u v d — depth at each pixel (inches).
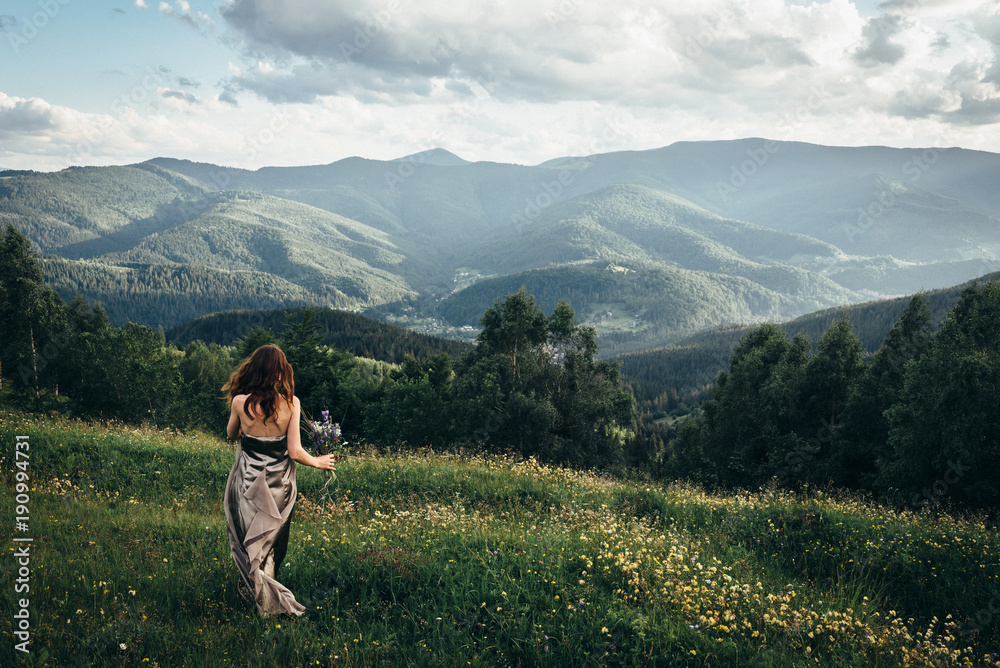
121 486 326.0
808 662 155.4
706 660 148.6
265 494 154.0
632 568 193.3
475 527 246.7
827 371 1578.5
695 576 195.0
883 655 168.1
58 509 252.7
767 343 1884.8
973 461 987.9
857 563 261.9
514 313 1642.5
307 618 154.3
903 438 1087.6
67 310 1786.4
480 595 171.5
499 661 143.2
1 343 1601.9
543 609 167.9
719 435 1790.1
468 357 1707.7
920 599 240.5
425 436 1604.3
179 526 240.8
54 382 1750.7
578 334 1643.7
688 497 388.2
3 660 124.0
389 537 226.5
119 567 182.9
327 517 282.2
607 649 149.8
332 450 422.6
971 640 202.7
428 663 137.3
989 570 256.8
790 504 368.2
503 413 1496.1
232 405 153.0
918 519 370.6
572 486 393.1
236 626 146.9
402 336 7126.0
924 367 1132.5
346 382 1770.4
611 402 1568.7
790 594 200.5
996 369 1003.9
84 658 126.3
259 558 153.3
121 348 1860.2
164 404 1841.8
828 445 1448.1
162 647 135.6
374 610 162.1
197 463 378.9
